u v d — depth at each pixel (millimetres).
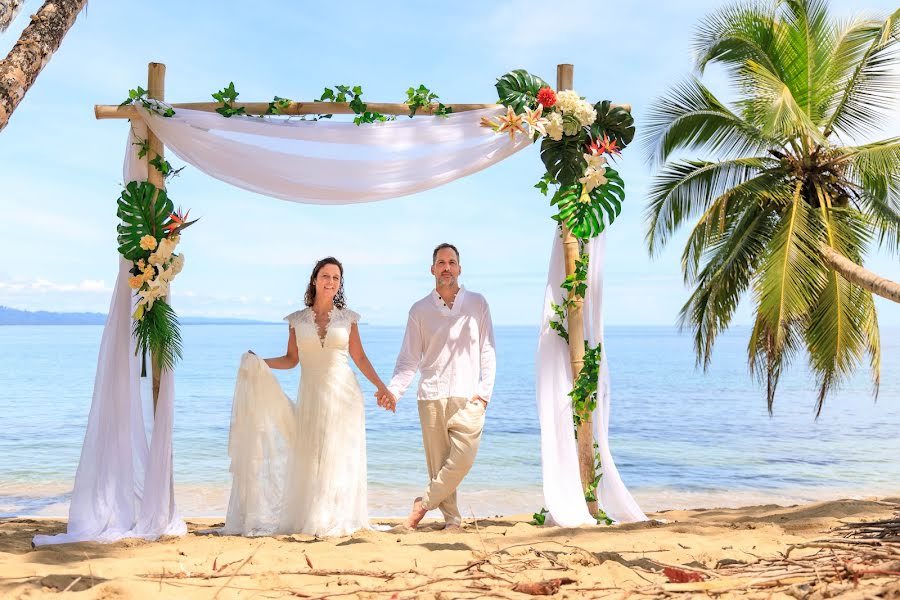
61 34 4242
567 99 5348
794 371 42750
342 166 5336
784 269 10555
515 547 3998
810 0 12047
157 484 4867
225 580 3137
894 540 2752
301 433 4918
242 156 5219
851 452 14688
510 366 49594
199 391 28141
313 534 4730
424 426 5133
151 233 5020
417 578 3117
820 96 12328
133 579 3078
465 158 5453
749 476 12031
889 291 4484
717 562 3305
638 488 10992
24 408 21594
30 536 4758
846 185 12188
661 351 76688
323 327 4996
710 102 12219
